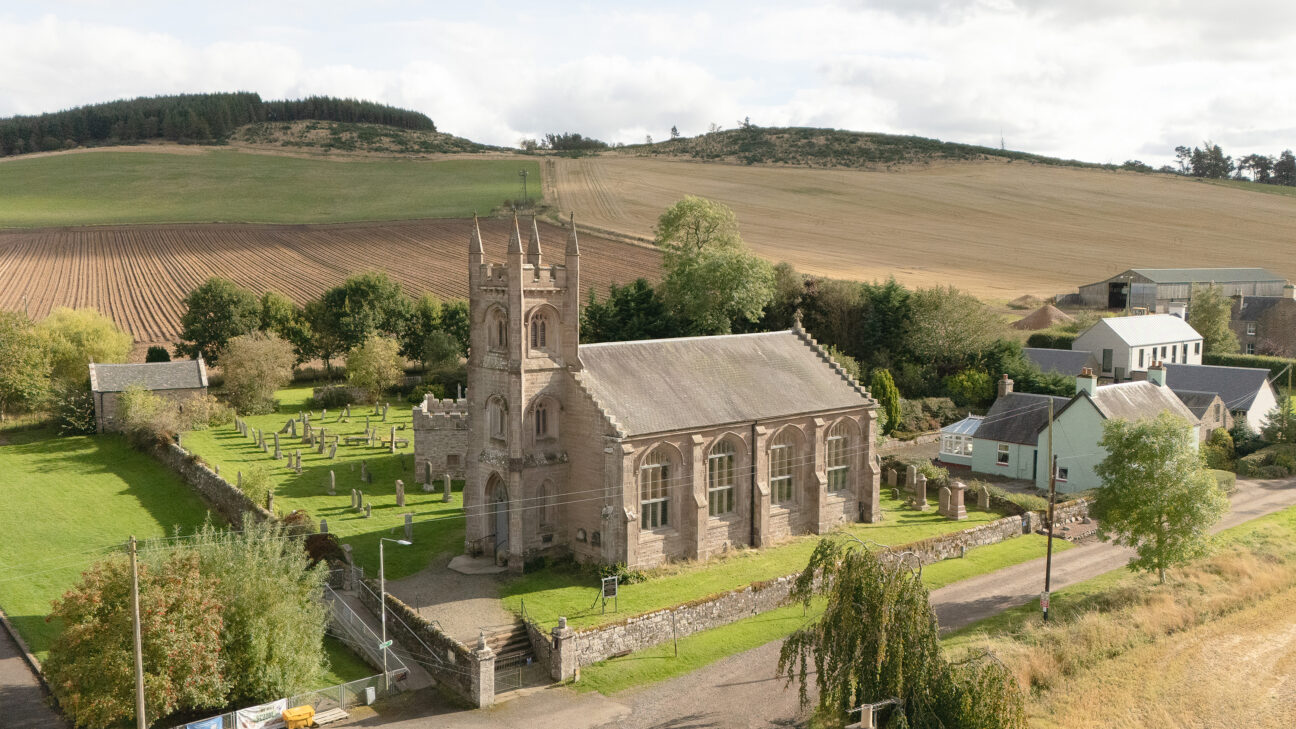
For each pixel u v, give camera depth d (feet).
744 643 165.89
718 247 396.78
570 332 198.90
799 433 221.05
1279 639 160.25
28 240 597.11
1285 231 655.76
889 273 523.70
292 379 425.28
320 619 152.97
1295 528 228.43
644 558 194.29
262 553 153.48
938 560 208.64
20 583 187.93
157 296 502.38
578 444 197.98
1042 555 213.66
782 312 395.75
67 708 132.26
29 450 289.74
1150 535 184.14
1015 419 280.72
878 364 370.94
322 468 272.72
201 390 332.80
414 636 162.09
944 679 119.24
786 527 220.23
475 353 202.49
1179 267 559.38
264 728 136.87
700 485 201.16
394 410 366.84
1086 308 485.97
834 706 122.01
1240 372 327.88
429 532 219.41
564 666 151.43
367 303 434.71
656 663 157.58
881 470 275.80
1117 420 190.19
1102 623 161.79
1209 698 138.82
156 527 224.74
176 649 132.05
